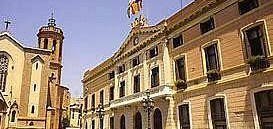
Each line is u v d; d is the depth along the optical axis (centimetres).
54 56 6309
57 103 6153
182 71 2531
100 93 4181
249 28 1903
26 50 5275
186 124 2389
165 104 2609
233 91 1977
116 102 3381
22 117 4834
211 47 2234
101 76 4212
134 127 3070
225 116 2006
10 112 4769
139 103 2955
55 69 6241
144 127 2866
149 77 2909
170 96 2553
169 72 2638
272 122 1698
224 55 2081
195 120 2277
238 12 2005
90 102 4491
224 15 2119
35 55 5306
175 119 2503
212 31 2212
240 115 1898
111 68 3891
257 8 1866
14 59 5144
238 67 1958
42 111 5025
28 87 5069
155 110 2766
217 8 2183
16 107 4841
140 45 3100
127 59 3391
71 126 7719
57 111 6144
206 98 2195
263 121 1758
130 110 3181
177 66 2588
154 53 2906
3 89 4931
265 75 1770
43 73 5266
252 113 1819
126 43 3438
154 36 2861
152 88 2741
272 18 1764
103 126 3872
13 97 4906
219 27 2150
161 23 2839
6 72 5041
